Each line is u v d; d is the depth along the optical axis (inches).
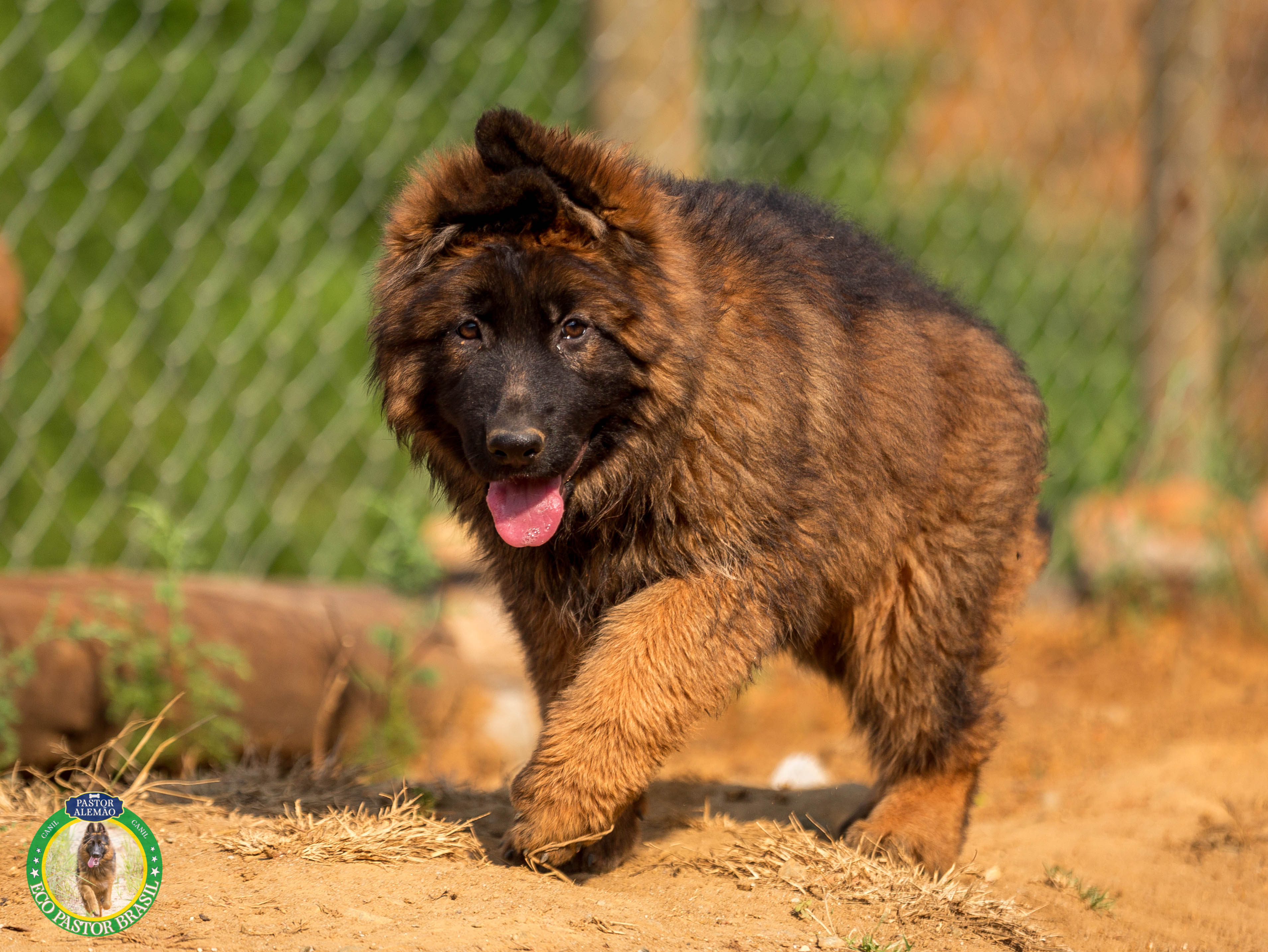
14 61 593.0
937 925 242.1
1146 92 649.6
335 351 632.4
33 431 530.9
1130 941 261.4
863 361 271.7
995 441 292.5
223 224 645.9
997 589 300.7
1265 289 805.9
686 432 245.0
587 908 228.1
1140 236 649.0
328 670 390.9
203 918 212.8
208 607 372.2
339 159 654.5
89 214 550.3
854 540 272.1
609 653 240.8
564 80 721.6
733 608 245.4
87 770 303.9
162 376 573.9
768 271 260.4
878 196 808.3
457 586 486.3
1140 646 536.7
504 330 246.8
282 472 623.2
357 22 700.7
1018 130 994.7
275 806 278.2
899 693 291.9
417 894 227.0
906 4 1053.2
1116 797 360.5
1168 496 580.7
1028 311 781.3
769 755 450.9
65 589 353.1
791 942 223.8
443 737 429.7
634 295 245.6
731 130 715.4
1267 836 322.0
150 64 631.8
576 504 256.8
